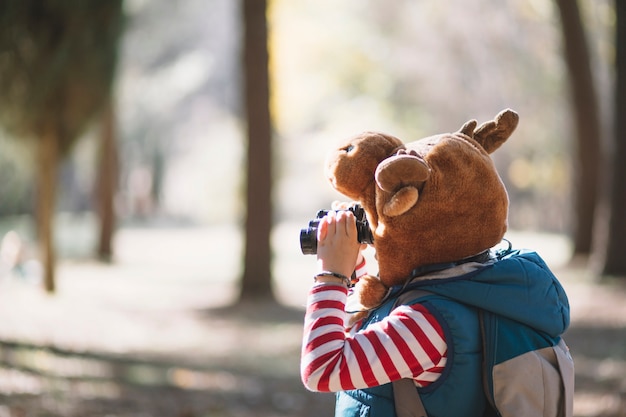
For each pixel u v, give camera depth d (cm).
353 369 183
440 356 186
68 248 2889
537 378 185
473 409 188
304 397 791
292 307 1517
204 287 1917
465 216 192
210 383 821
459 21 3503
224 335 1229
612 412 626
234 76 4681
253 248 1585
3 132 1451
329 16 3853
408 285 196
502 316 189
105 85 1453
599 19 2659
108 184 2559
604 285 1349
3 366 712
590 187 1830
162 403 669
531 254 201
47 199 1520
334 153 206
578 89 1850
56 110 1428
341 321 191
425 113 3862
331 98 4141
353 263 200
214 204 4678
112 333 1174
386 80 3878
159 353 1034
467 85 3656
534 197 4147
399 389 190
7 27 1356
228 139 4816
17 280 1795
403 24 3794
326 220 202
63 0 1364
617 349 912
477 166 194
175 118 4847
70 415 560
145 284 1944
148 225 4497
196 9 4275
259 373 926
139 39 3731
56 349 910
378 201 195
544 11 3017
